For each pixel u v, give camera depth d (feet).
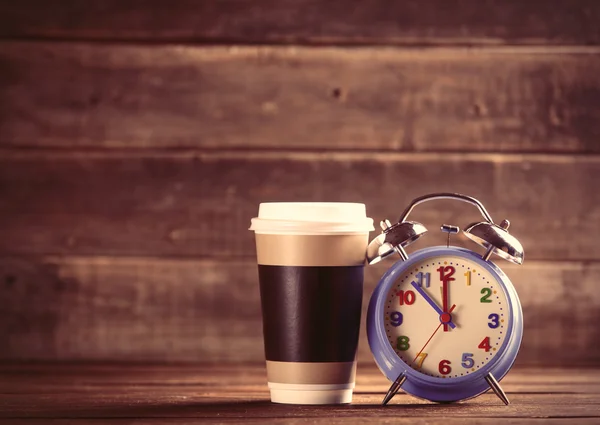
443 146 7.48
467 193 7.45
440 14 7.52
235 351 7.42
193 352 7.42
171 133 7.50
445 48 7.52
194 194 7.47
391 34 7.52
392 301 4.47
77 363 7.35
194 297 7.43
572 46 7.53
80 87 7.52
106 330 7.43
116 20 7.54
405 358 4.42
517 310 4.43
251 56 7.52
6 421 4.07
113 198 7.47
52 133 7.50
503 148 7.49
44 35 7.52
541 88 7.51
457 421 3.99
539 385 5.68
